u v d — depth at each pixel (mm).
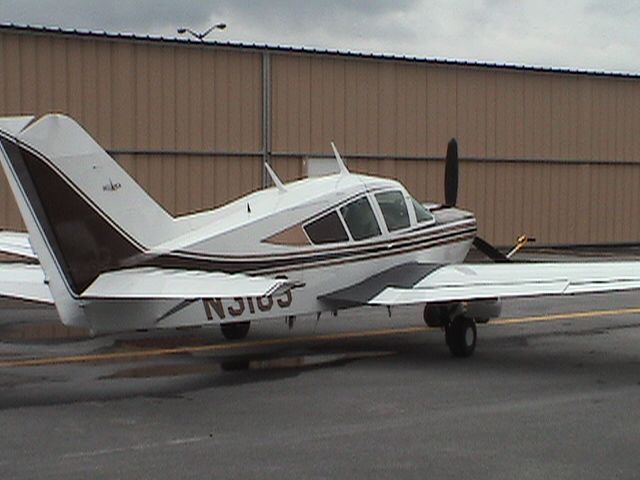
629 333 12188
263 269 9359
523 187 25484
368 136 23062
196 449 6648
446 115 24141
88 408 7848
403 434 7086
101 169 8281
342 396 8352
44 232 8023
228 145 21266
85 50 19562
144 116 20281
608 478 6051
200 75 20844
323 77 22375
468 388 8727
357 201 10352
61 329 12047
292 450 6637
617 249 26516
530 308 14641
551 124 25828
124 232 8445
